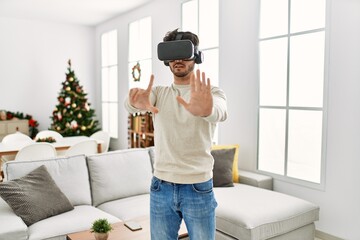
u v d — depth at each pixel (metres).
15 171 2.78
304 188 3.42
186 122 1.32
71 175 2.99
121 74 6.82
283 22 3.58
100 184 3.13
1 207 2.62
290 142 3.57
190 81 1.28
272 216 2.69
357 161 2.97
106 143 5.45
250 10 3.90
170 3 5.24
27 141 5.03
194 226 1.34
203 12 4.66
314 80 3.32
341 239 3.12
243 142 4.06
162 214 1.40
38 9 6.29
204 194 1.34
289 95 3.56
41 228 2.42
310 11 3.32
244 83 4.02
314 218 2.96
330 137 3.16
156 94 1.42
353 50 2.94
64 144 4.84
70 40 7.64
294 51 3.49
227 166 3.55
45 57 7.39
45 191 2.68
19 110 7.19
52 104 7.54
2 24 6.91
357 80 2.93
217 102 1.30
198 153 1.34
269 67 3.75
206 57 4.65
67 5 5.98
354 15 2.92
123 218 2.74
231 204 2.88
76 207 2.90
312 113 3.35
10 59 7.04
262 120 3.87
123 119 6.81
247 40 3.95
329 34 3.12
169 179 1.35
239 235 2.62
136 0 5.62
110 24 7.16
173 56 1.31
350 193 3.04
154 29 5.65
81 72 7.82
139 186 3.31
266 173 3.79
